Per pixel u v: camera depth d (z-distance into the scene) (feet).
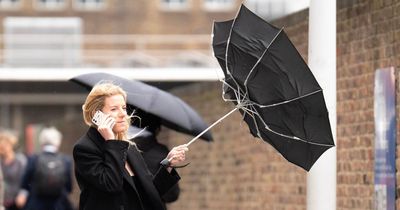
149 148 51.21
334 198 44.91
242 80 41.19
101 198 38.88
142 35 285.23
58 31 287.48
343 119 57.88
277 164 68.23
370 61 54.60
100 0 286.46
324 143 41.37
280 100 41.06
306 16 64.03
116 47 282.15
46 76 199.41
